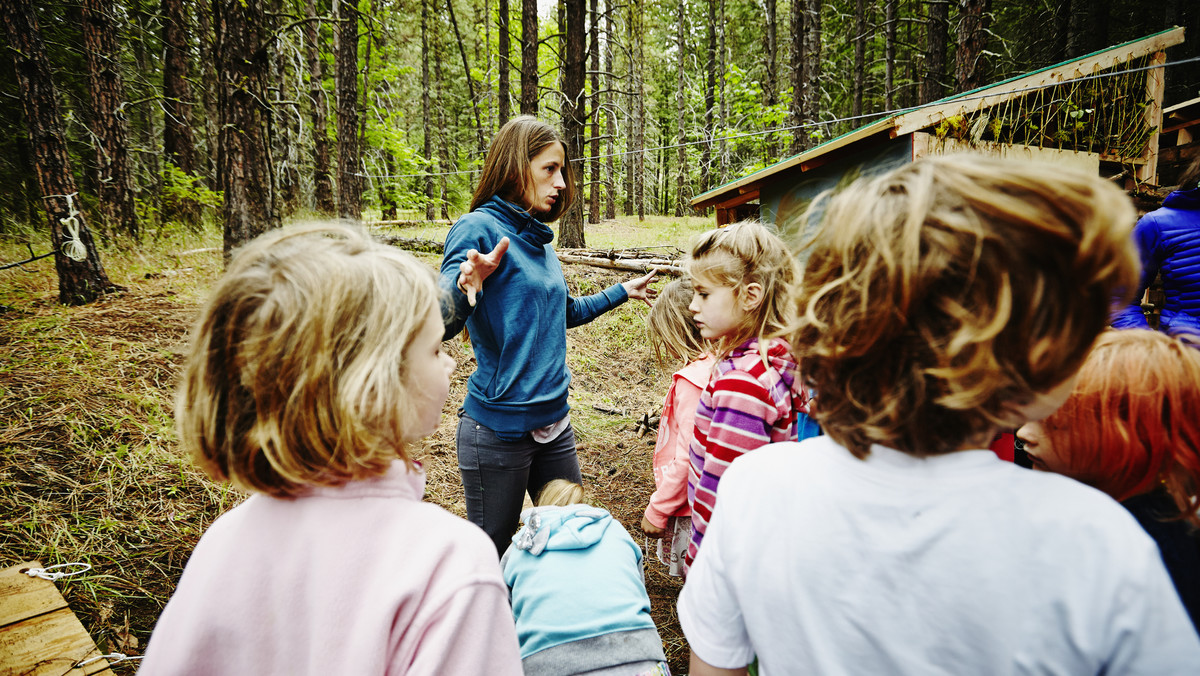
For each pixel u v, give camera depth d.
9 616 1.84
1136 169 4.52
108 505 2.59
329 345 0.63
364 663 0.62
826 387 0.67
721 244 1.55
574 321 2.22
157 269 6.12
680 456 1.80
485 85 17.89
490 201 1.86
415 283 0.72
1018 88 3.92
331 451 0.64
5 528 2.36
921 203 0.55
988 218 0.51
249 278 0.66
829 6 19.30
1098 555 0.54
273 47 8.94
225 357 0.65
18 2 4.52
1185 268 2.21
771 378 1.44
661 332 2.09
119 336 4.11
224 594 0.66
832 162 4.61
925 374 0.55
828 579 0.64
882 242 0.56
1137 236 2.35
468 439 1.88
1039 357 0.50
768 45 16.03
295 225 0.77
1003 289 0.50
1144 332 0.97
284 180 9.66
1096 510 0.56
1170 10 11.17
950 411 0.57
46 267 6.05
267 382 0.63
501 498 1.89
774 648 0.69
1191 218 2.22
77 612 2.04
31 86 4.63
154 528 2.53
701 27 25.86
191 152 10.56
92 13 7.20
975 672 0.58
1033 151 4.11
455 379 4.77
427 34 20.64
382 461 0.69
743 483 0.75
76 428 2.97
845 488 0.65
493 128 20.03
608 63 16.20
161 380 3.64
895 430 0.59
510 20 19.05
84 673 1.62
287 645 0.65
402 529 0.69
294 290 0.64
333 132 14.96
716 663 0.79
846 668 0.63
